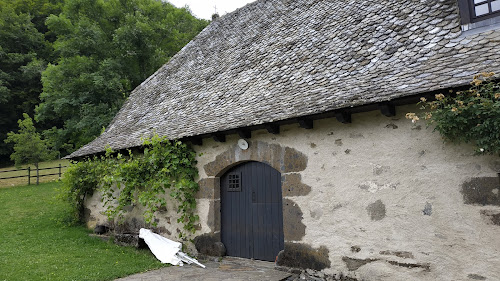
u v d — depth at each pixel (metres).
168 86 9.59
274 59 6.92
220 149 6.09
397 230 4.02
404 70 4.37
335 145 4.65
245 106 5.91
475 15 4.44
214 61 8.93
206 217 6.23
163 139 6.36
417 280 3.83
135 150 7.29
